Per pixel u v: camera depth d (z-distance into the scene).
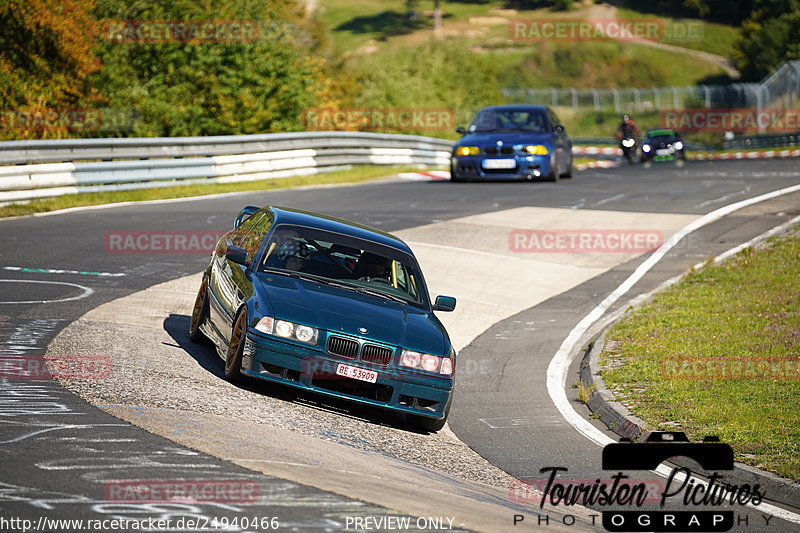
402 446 23.56
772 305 41.59
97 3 102.31
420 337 25.67
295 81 110.94
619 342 37.38
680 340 37.00
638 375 32.41
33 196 59.50
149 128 96.00
